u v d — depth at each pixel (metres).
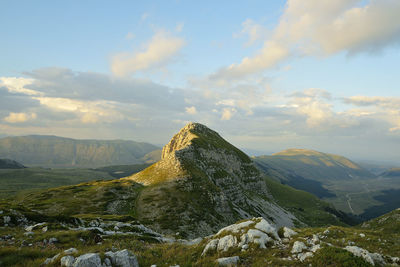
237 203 125.25
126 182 107.19
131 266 14.44
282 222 134.62
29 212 29.70
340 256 13.73
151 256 17.34
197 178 102.56
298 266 13.65
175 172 107.81
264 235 18.58
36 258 14.70
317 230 26.14
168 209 74.88
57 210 70.06
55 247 18.30
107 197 84.06
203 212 78.50
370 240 21.28
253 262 14.86
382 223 81.56
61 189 101.50
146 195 87.50
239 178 171.00
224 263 14.63
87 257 13.30
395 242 20.84
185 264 15.48
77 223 32.97
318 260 13.83
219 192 97.81
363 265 12.89
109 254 14.55
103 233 26.14
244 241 17.91
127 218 51.16
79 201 79.81
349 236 23.05
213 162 148.62
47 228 24.41
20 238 19.77
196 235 62.72
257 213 125.56
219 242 18.67
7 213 27.19
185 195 87.06
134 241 23.48
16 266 13.05
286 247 17.05
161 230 61.28
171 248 20.14
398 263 14.50
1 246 16.95
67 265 13.00
